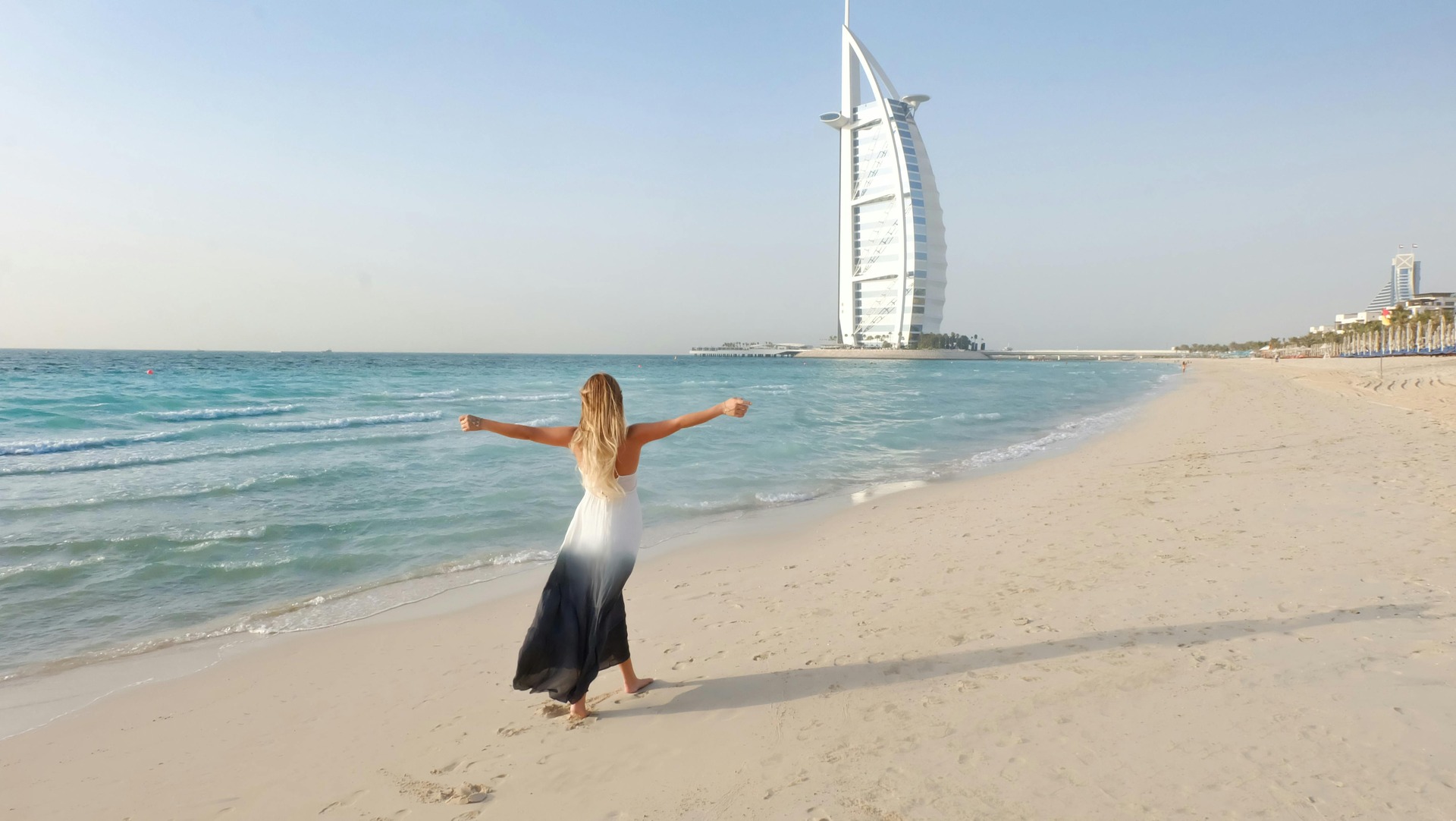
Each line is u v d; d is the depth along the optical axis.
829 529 8.68
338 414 23.03
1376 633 4.09
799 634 4.88
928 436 18.70
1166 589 5.21
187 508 9.58
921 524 8.52
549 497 10.55
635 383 48.09
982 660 4.14
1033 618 4.80
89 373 44.38
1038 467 13.20
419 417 21.62
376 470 12.39
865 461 14.27
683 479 12.27
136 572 7.05
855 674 4.10
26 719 4.20
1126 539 6.91
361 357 140.75
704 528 8.89
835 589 5.96
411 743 3.70
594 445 3.63
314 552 7.77
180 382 34.72
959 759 3.08
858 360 167.88
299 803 3.16
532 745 3.56
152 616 5.98
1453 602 4.52
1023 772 2.94
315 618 5.95
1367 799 2.59
